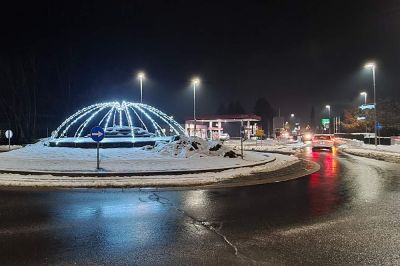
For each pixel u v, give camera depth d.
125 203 11.07
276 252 6.52
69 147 27.44
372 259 6.16
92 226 8.34
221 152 24.84
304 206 10.60
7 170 17.84
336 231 7.86
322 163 25.28
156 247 6.83
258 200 11.60
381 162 26.08
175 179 15.98
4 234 7.68
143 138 29.11
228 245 6.93
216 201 11.44
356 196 12.17
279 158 29.09
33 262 6.07
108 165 19.34
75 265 5.95
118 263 6.03
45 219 9.02
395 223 8.52
